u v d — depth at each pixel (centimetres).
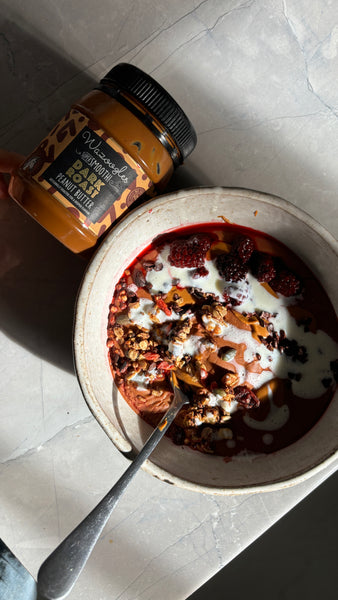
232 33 56
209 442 53
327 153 57
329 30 56
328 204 57
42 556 58
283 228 53
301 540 78
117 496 48
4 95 57
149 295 54
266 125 57
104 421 49
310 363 54
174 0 56
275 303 54
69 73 57
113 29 56
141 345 53
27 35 56
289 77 57
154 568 58
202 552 58
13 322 57
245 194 50
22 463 58
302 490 58
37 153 50
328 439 51
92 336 51
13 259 57
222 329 54
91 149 49
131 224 50
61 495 58
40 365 58
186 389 54
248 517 58
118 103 49
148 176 50
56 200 49
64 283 58
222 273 54
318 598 76
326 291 54
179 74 57
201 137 57
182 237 54
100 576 58
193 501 58
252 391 54
